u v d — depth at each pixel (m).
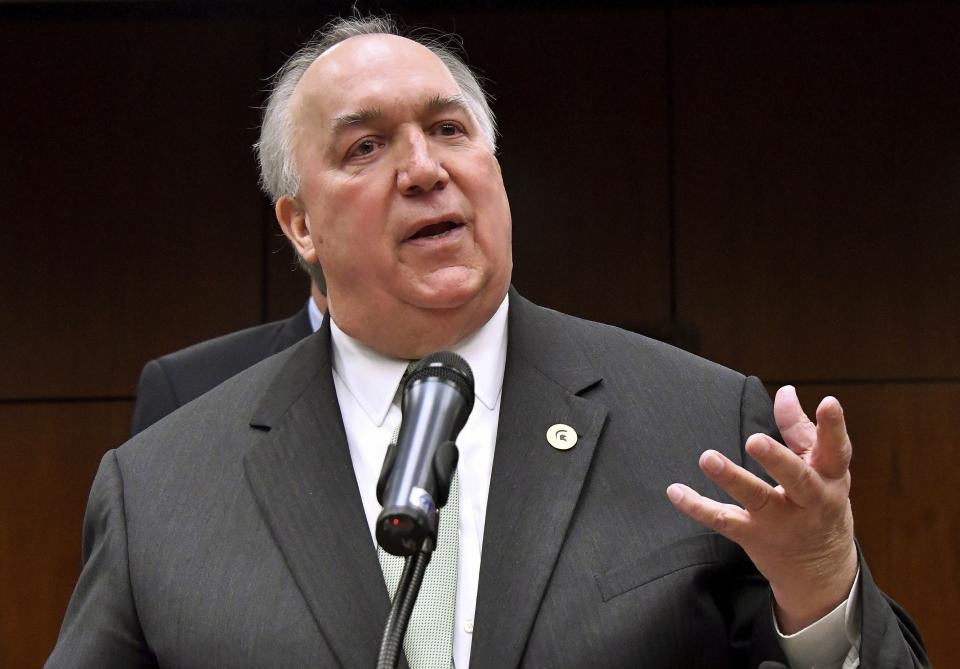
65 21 13.60
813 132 13.11
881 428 12.97
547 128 13.30
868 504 12.96
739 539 4.75
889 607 5.00
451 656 5.25
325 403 6.02
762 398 5.88
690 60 13.23
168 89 13.62
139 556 5.67
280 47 13.56
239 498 5.74
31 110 13.58
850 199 13.05
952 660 12.80
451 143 5.95
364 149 5.93
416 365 4.90
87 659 5.52
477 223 5.86
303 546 5.50
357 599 5.34
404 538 4.26
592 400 5.82
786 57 13.16
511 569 5.31
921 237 12.98
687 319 13.12
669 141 13.24
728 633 5.45
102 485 6.00
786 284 13.09
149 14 13.47
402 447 4.52
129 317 13.52
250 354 9.55
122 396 13.49
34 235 13.56
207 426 6.12
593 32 13.33
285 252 13.54
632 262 13.21
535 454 5.62
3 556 13.42
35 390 13.52
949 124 12.99
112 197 13.56
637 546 5.36
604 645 5.13
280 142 6.36
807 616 4.98
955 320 12.92
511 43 13.34
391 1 13.23
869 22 13.09
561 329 6.21
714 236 13.16
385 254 5.78
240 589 5.44
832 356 13.04
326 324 6.36
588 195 13.26
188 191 13.58
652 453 5.62
